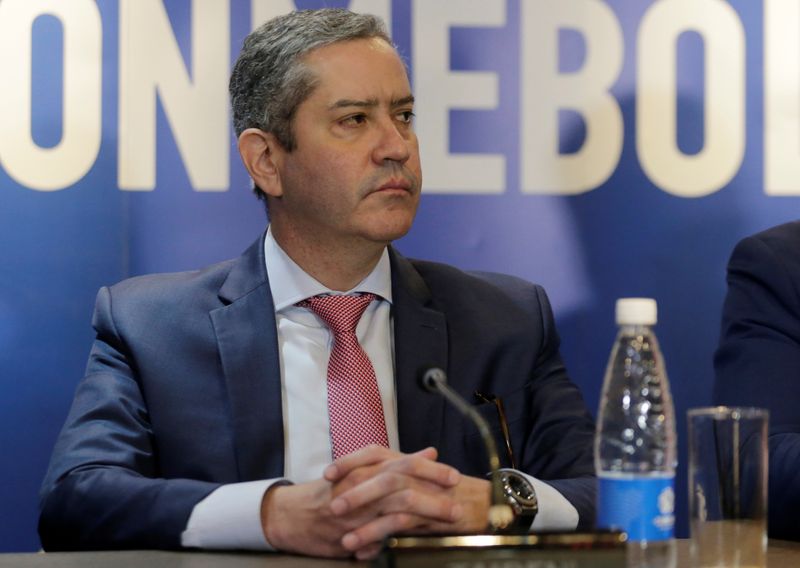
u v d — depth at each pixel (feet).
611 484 15.43
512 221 29.99
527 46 29.96
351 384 22.24
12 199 28.78
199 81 29.25
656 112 30.27
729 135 30.40
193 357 22.58
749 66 30.42
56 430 28.94
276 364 22.26
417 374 16.96
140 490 19.65
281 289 22.94
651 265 30.32
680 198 30.35
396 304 23.06
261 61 22.98
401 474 17.95
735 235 30.45
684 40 30.32
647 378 17.33
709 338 30.42
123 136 29.07
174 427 22.16
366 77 22.20
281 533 18.13
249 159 23.36
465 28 29.78
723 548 14.55
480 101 29.86
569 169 30.12
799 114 30.50
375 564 14.32
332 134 22.17
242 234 29.37
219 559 17.76
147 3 29.12
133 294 23.58
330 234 22.34
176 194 29.22
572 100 30.09
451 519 17.74
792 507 20.36
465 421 22.76
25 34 28.71
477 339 23.40
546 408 23.36
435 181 29.81
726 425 14.66
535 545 13.76
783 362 23.20
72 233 28.96
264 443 21.80
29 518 28.89
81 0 28.89
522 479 19.83
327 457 21.99
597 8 30.09
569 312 30.17
